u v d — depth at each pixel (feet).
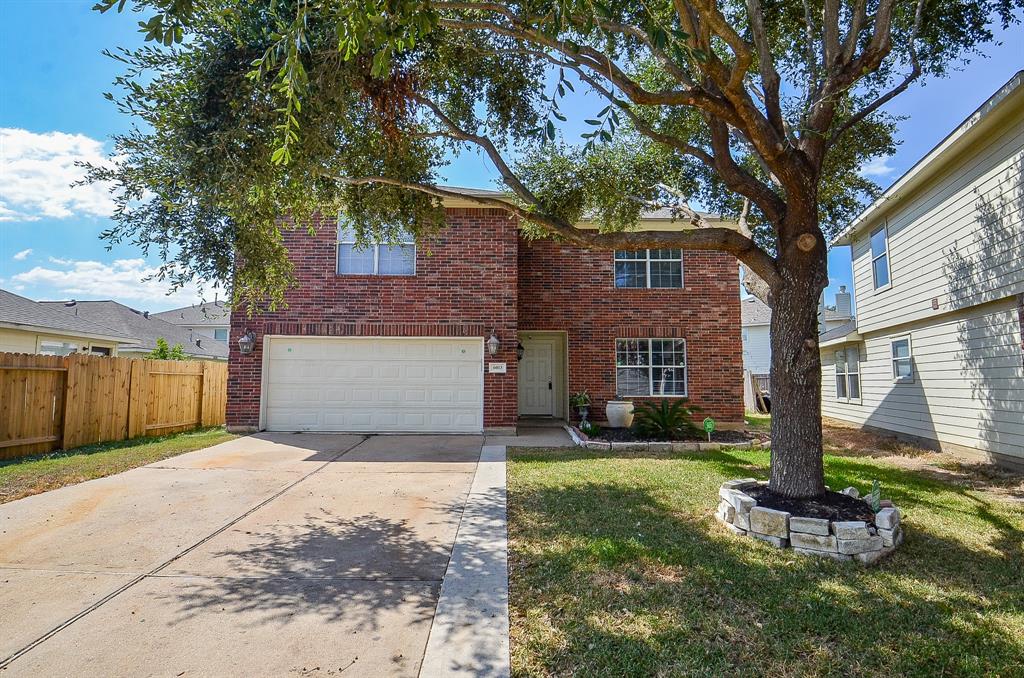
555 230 19.35
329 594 11.66
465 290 36.32
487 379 35.96
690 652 9.25
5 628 10.02
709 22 13.19
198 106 15.60
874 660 9.07
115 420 33.42
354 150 20.74
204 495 19.92
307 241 36.01
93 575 12.55
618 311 41.63
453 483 21.94
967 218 28.99
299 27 11.05
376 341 36.22
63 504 18.53
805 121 17.42
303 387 35.86
